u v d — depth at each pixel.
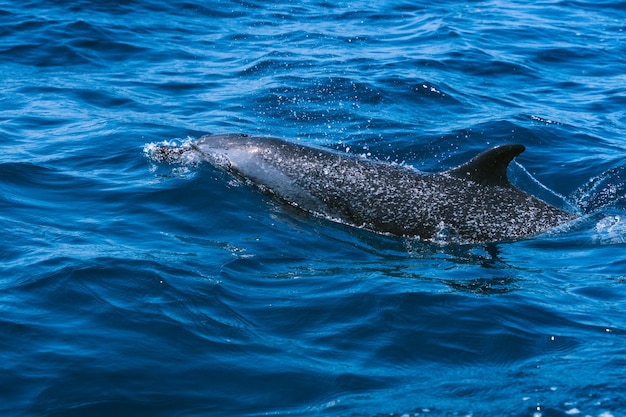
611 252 22.80
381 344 17.27
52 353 16.12
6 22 44.88
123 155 28.12
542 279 20.86
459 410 14.95
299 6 53.00
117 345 16.55
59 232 21.78
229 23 48.62
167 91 36.66
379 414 14.83
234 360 16.41
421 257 22.36
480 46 45.31
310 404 15.16
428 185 24.81
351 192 25.00
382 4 54.50
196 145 27.98
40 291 18.36
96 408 14.73
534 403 15.14
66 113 33.00
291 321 18.02
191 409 14.90
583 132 33.78
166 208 23.84
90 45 42.53
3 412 14.49
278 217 24.06
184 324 17.47
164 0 51.16
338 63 41.12
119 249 20.75
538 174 29.52
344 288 19.59
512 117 34.59
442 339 17.53
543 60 44.06
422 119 34.25
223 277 19.72
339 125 33.16
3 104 33.84
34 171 26.27
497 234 23.95
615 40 48.16
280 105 35.09
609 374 16.11
